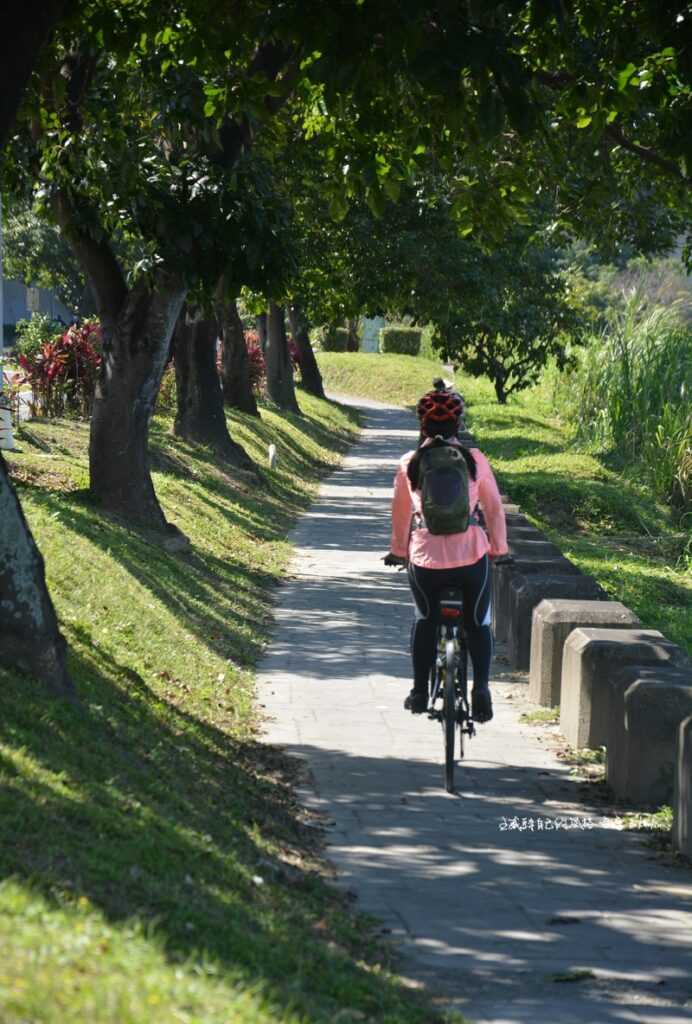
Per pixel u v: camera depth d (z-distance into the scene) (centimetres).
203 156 2392
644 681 1325
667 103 1845
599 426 5612
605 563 3466
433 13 1310
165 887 805
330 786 1350
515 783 1390
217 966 666
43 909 644
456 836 1196
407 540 1334
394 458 6531
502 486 4488
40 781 915
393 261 4156
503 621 2223
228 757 1375
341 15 1332
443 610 1292
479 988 835
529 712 1725
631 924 977
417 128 1861
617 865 1131
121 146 2302
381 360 12556
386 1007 753
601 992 832
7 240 8775
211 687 1697
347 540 3509
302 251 3900
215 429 4341
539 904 1016
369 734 1575
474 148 1831
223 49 1678
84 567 1920
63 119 2373
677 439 4838
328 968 790
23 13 1200
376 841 1170
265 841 1091
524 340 5644
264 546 3234
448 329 5369
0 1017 509
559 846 1178
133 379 2630
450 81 1236
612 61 1847
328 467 5834
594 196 3012
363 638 2189
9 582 1211
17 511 1224
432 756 1485
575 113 1973
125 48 1856
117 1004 543
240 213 2330
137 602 1919
